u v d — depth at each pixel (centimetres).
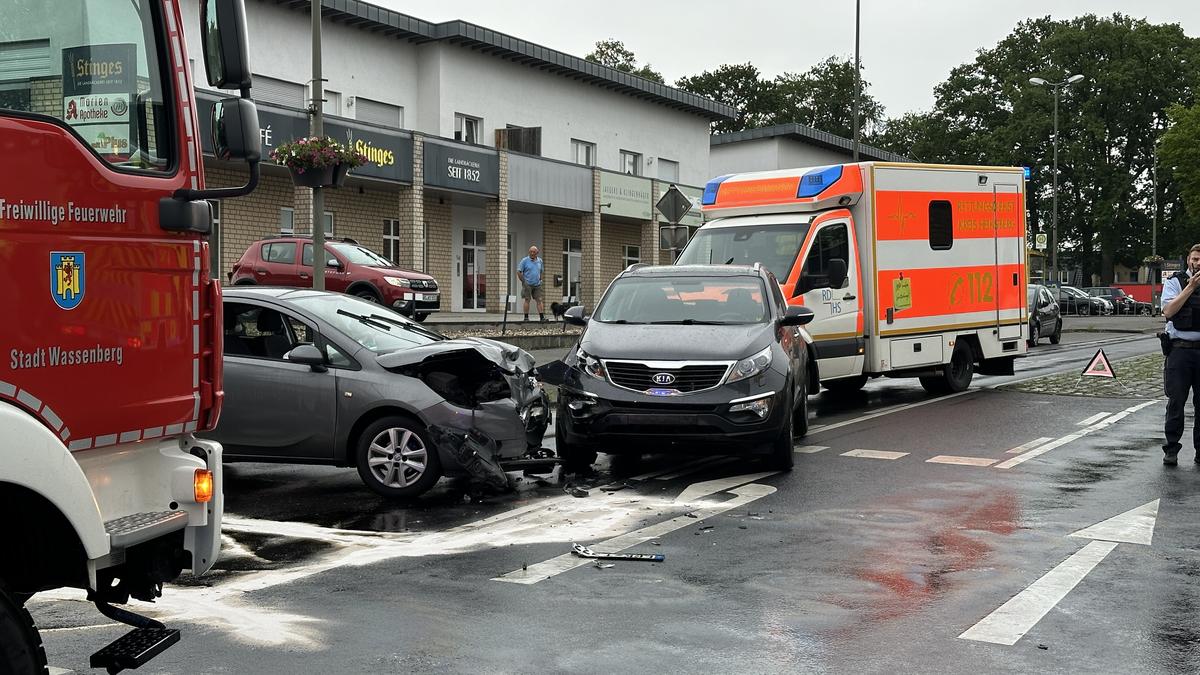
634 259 4344
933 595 600
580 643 518
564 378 988
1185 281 1042
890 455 1095
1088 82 7169
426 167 3011
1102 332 3891
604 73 3906
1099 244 7300
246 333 909
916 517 805
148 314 389
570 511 830
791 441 999
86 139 371
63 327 355
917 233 1541
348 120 2741
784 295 1332
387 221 3162
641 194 4012
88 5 376
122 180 379
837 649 509
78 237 362
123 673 477
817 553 696
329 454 877
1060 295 6012
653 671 479
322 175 1599
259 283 2212
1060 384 1814
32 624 342
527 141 3669
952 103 7562
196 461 412
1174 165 6012
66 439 357
